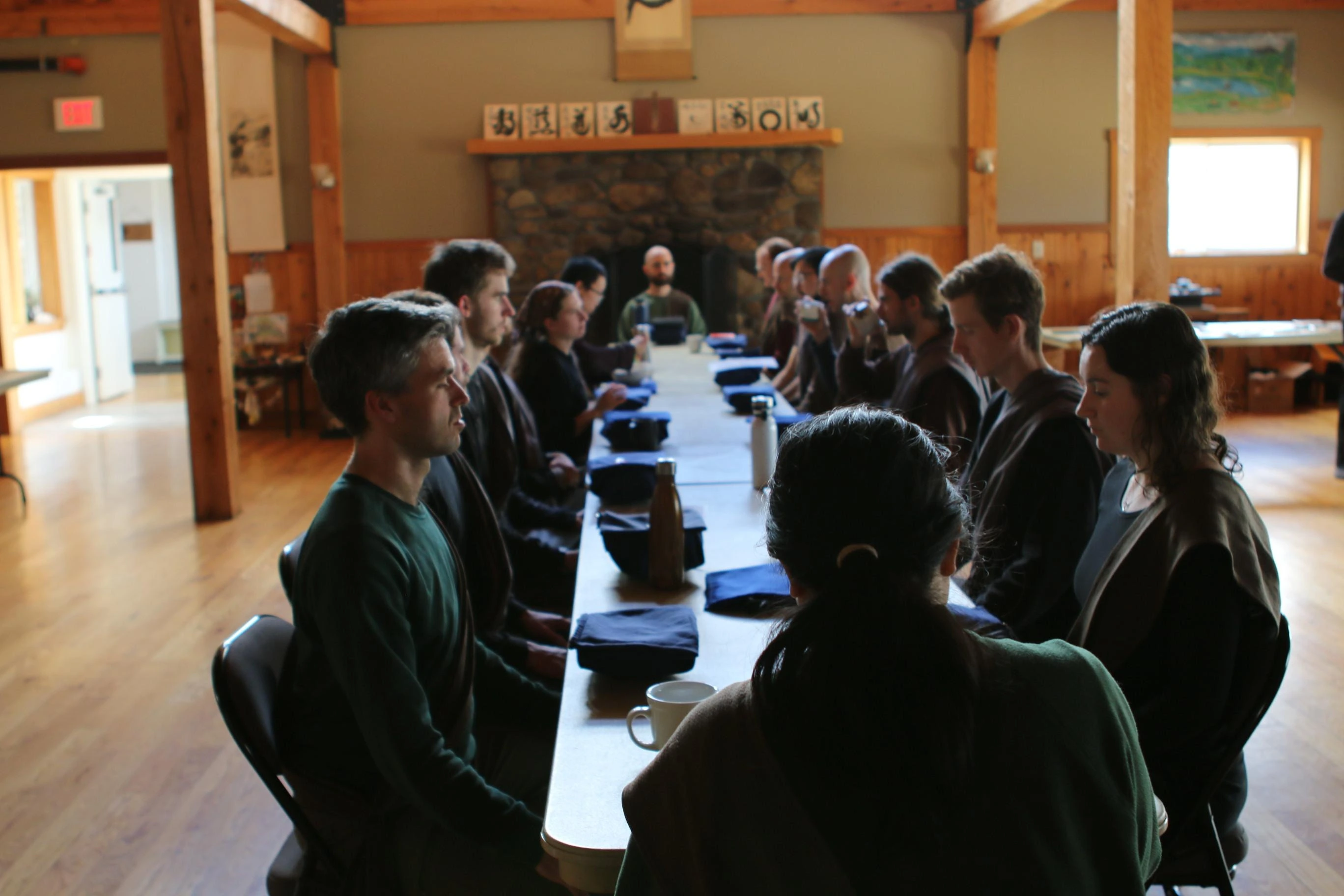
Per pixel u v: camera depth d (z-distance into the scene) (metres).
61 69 8.07
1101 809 0.87
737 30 8.27
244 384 8.45
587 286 4.99
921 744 0.81
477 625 2.24
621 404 4.03
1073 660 0.91
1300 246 8.71
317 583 1.56
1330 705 3.17
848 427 0.90
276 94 8.27
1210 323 8.03
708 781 0.88
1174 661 1.58
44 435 8.27
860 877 0.83
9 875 2.44
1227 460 1.94
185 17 5.39
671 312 7.05
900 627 0.83
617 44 8.20
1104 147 8.47
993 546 2.27
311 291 8.45
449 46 8.27
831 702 0.82
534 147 8.09
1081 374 1.72
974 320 2.38
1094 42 8.38
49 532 5.47
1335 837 2.48
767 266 6.15
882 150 8.41
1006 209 8.51
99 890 2.38
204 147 5.48
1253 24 8.40
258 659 1.67
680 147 8.10
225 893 2.37
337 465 7.16
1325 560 4.51
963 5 8.23
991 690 0.86
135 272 12.86
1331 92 8.50
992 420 2.57
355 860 1.63
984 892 0.83
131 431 8.41
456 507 2.18
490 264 2.76
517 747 1.97
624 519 2.15
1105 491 1.94
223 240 5.64
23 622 4.14
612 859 1.19
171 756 3.02
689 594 2.00
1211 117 8.48
